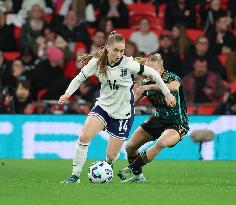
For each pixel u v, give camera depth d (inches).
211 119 2046.0
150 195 1035.9
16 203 928.3
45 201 951.6
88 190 1081.4
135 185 1189.7
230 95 2204.7
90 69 1167.6
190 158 2048.5
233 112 2196.1
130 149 1315.2
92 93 2201.0
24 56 2429.9
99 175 1197.1
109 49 1149.7
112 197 1001.5
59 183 1202.0
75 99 2231.8
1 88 2162.9
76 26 2507.4
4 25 2532.0
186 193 1074.1
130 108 1200.2
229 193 1085.8
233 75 2425.0
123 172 1273.4
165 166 1803.6
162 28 2655.0
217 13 2586.1
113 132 1200.8
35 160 1955.0
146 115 2001.7
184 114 1277.1
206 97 2284.7
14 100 2143.2
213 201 978.1
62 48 2412.6
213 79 2294.5
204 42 2359.7
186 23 2608.3
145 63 1257.4
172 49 2406.5
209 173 1603.1
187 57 2373.3
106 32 2498.8
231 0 2682.1
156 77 1175.6
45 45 2443.4
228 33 2527.1
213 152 2048.5
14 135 2032.5
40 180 1320.1
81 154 1187.3
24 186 1151.0
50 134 2036.2
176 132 1254.3
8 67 2297.0
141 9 2716.5
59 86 2269.9
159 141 1240.8
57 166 1764.3
